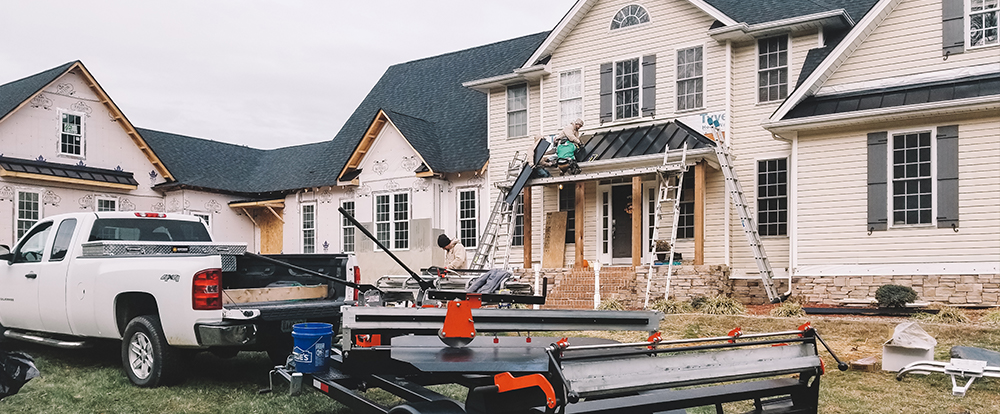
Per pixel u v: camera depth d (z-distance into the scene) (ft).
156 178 79.77
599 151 55.06
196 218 30.50
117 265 24.48
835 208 45.47
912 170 43.11
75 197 71.77
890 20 45.19
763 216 51.01
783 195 50.24
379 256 69.51
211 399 21.65
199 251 26.68
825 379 24.94
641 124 56.29
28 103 68.03
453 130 71.00
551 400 12.15
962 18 42.93
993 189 40.34
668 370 13.55
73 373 25.48
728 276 50.52
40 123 68.95
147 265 23.53
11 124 66.69
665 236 54.95
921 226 42.45
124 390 22.72
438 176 66.95
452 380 15.60
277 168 86.84
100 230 27.07
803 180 46.80
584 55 59.77
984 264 40.42
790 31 50.60
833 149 45.80
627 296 48.80
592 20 59.57
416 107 78.33
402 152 68.95
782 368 14.93
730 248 51.62
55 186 69.97
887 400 21.90
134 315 25.11
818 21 48.62
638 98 56.85
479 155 65.87
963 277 40.88
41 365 26.89
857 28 45.19
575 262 55.06
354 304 24.72
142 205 78.07
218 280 22.35
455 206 67.15
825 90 47.06
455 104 74.90
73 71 71.92
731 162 51.55
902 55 44.65
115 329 24.68
